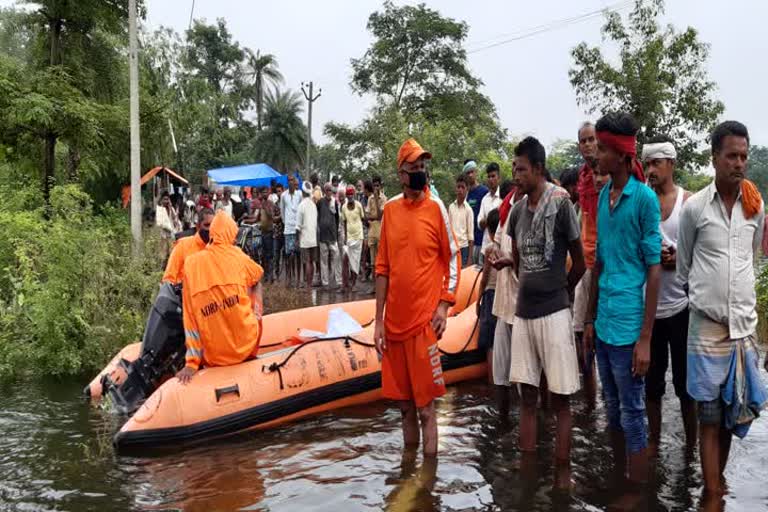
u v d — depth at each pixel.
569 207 4.24
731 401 3.79
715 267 3.77
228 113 55.50
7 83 12.12
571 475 4.26
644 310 3.96
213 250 5.66
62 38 13.86
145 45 17.81
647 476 4.20
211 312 5.52
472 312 6.99
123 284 8.41
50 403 6.26
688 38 18.23
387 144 24.06
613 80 18.12
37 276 7.99
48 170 13.24
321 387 5.76
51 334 7.50
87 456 4.88
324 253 13.31
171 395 5.22
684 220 3.94
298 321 7.41
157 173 19.78
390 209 4.71
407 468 4.48
